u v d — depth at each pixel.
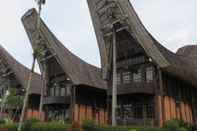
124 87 26.70
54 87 35.75
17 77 39.66
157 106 24.55
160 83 24.73
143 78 26.52
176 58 30.78
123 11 26.89
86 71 36.34
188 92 30.52
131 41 27.81
